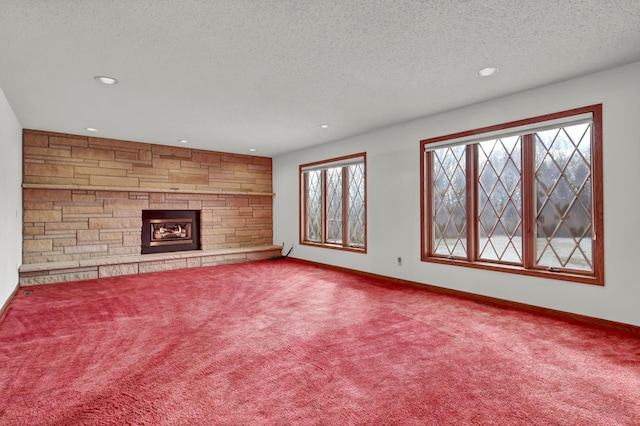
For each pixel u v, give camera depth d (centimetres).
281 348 245
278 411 168
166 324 296
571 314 307
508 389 188
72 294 401
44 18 205
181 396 182
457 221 404
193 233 625
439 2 191
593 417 162
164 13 201
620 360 223
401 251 457
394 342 255
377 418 162
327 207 600
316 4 193
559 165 322
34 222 473
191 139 546
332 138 545
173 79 302
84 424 159
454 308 342
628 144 275
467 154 391
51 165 489
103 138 530
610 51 253
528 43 240
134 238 553
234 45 241
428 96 350
